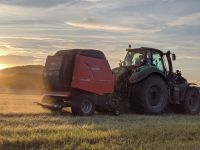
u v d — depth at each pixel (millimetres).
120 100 18266
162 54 20172
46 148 8938
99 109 17859
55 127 11352
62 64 17281
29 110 18688
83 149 8914
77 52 17312
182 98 20297
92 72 17375
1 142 9125
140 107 18828
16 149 8930
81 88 17078
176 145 9633
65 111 18422
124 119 15875
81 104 17000
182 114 20516
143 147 9273
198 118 17547
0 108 19516
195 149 9336
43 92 18438
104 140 9797
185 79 20625
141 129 11539
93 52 17578
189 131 11484
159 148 9234
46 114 16969
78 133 10352
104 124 13266
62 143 9352
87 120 14914
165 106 19500
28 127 11422
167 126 12469
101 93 17547
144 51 19734
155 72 19141
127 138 10188
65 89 17188
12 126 11914
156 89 19281
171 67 20281
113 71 19531
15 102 22938
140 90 18781
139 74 18672
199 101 21062
